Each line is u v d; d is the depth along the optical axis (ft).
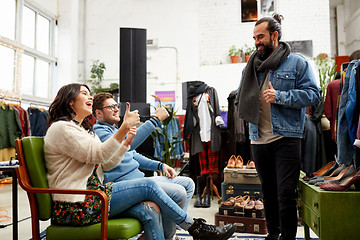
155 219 5.22
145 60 14.07
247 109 6.77
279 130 6.48
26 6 24.48
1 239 8.46
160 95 28.96
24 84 24.13
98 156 4.73
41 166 5.00
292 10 26.84
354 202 5.44
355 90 5.99
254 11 27.81
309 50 26.30
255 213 9.05
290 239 6.48
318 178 7.04
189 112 13.88
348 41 30.48
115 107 6.91
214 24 28.55
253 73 6.98
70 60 28.19
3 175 19.34
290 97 6.19
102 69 29.89
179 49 28.99
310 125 11.02
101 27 30.27
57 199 4.89
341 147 6.33
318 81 24.70
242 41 27.99
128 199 5.21
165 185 5.99
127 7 30.01
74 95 5.25
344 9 31.09
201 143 13.62
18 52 22.38
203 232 5.47
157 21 29.53
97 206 4.98
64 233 4.81
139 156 7.44
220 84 27.20
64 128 4.82
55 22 28.17
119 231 4.75
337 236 5.45
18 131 19.76
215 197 14.70
